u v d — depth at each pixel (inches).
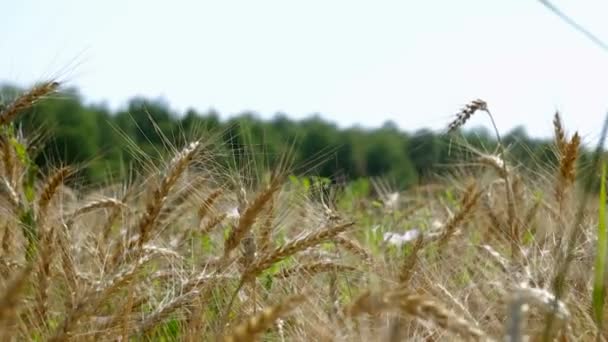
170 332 315.3
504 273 307.0
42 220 322.7
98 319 268.1
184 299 289.4
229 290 320.2
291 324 287.9
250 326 181.9
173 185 307.1
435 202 537.6
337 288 308.8
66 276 282.7
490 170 452.4
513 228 364.2
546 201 400.5
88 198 385.7
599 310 255.0
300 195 363.3
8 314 160.6
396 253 382.0
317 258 354.0
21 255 327.6
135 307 305.4
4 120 342.0
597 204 340.2
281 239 361.1
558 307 192.1
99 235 342.0
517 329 163.0
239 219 298.4
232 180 327.6
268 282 333.7
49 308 276.4
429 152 597.0
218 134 328.2
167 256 315.9
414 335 251.1
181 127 336.5
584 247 317.7
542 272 284.7
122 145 361.4
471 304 302.2
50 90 344.5
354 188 603.8
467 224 406.6
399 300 175.0
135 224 330.0
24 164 376.2
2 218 339.6
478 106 374.3
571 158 343.6
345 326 256.4
